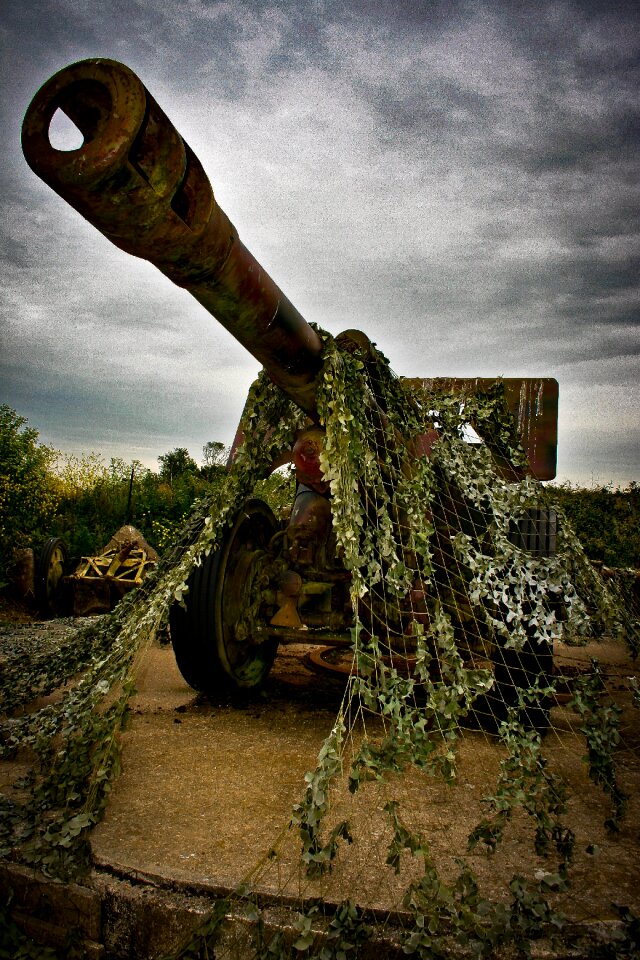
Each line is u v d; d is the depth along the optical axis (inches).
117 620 135.9
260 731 135.3
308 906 72.6
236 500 128.1
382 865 81.6
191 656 147.9
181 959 68.3
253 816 94.8
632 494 384.8
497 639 136.3
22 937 75.4
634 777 118.0
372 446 119.1
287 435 129.5
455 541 118.6
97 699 100.3
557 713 155.6
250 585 154.4
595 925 70.6
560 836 85.6
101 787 89.5
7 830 85.0
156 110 53.2
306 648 233.6
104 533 457.4
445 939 69.0
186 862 80.4
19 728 114.6
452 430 136.5
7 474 353.4
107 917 75.0
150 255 65.9
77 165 50.8
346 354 109.1
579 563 124.3
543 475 179.3
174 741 127.0
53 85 52.1
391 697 84.0
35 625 266.2
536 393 184.1
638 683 112.3
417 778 112.6
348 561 90.5
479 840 89.4
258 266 80.4
